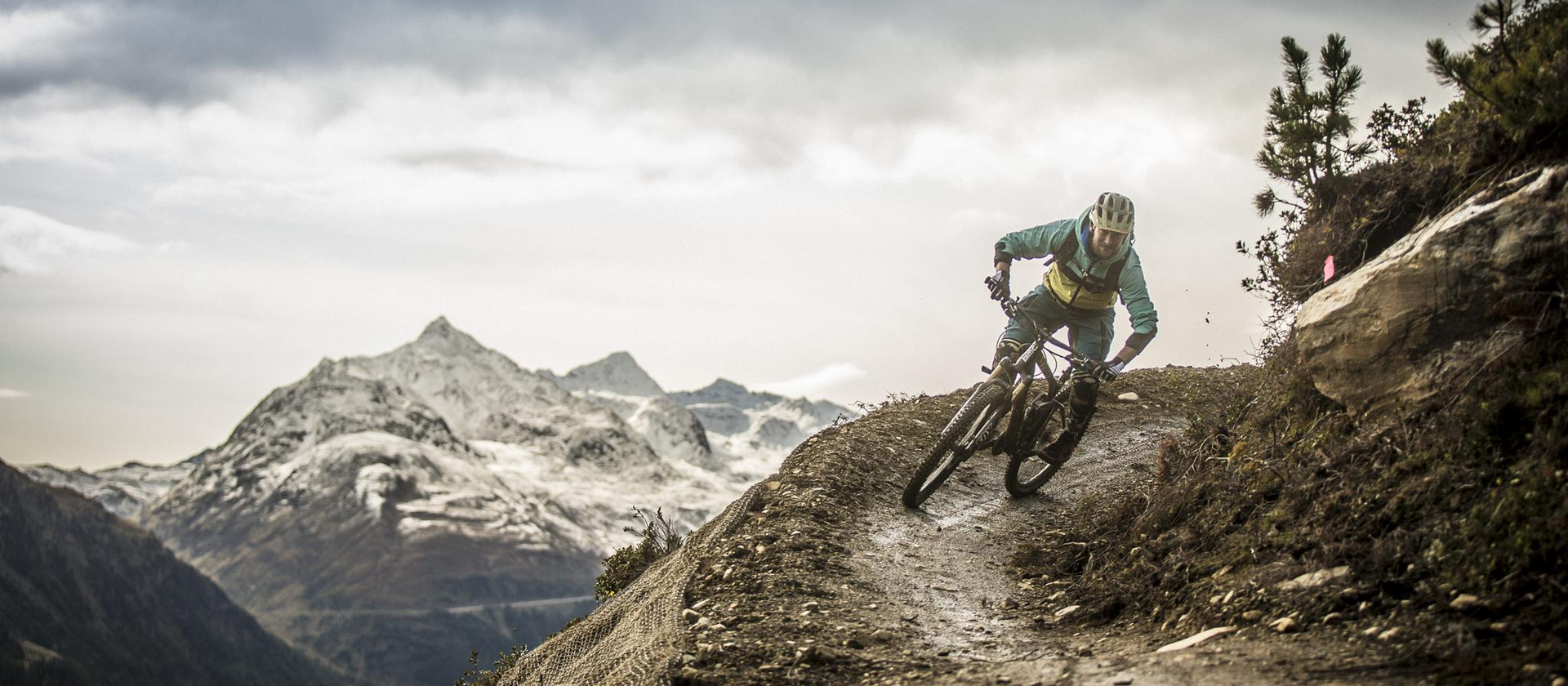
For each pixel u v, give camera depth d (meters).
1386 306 6.67
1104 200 8.86
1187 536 7.10
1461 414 5.89
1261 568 6.17
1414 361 6.47
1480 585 5.04
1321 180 8.70
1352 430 6.78
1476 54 7.07
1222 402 9.79
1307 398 7.46
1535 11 6.94
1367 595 5.44
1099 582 7.34
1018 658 6.16
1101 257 9.11
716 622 7.19
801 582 7.81
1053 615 7.16
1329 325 7.04
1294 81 8.80
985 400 9.43
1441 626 4.90
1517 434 5.59
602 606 10.09
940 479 9.70
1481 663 4.46
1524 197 6.14
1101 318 9.80
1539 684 4.12
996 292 9.46
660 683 6.21
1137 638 6.26
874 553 8.66
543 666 8.87
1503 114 6.43
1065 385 9.68
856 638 6.70
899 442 11.75
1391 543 5.64
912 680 5.88
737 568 8.25
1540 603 4.70
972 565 8.50
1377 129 8.76
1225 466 7.70
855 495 9.98
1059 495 10.46
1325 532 6.11
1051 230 9.47
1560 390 5.43
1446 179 7.30
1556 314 5.80
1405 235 7.54
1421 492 5.79
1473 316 6.23
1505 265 6.09
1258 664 5.12
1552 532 4.90
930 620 7.18
